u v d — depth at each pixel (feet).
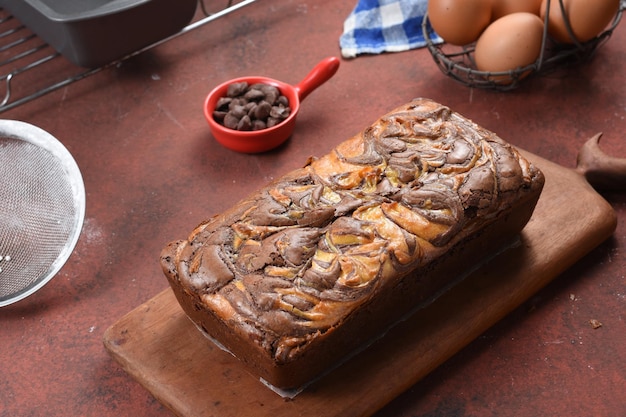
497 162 2.27
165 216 2.63
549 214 2.47
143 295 2.46
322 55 3.08
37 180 2.53
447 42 2.88
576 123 2.82
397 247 2.14
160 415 2.23
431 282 2.27
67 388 2.28
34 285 2.43
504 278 2.35
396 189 2.21
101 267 2.52
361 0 3.11
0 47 3.13
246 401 2.16
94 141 2.83
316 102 2.93
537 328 2.34
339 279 2.10
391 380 2.19
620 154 2.72
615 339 2.31
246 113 2.74
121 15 2.76
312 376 2.18
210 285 2.12
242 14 3.23
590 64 2.99
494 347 2.31
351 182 2.23
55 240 2.47
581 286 2.42
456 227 2.18
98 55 2.82
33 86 3.00
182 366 2.22
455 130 2.31
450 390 2.24
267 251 2.13
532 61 2.77
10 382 2.30
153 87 2.99
